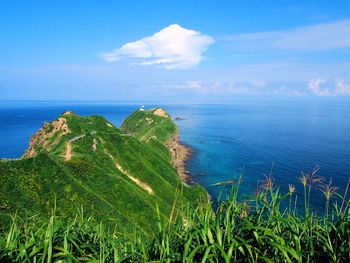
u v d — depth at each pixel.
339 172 105.50
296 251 7.34
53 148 101.81
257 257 7.15
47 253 7.50
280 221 8.10
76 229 9.20
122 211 70.75
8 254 7.61
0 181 60.91
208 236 7.36
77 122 118.44
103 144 103.00
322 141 192.38
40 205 59.53
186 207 9.01
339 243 7.71
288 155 144.12
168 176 105.31
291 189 8.50
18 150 183.50
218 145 180.00
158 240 8.23
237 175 110.44
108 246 8.84
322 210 41.91
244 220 7.82
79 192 65.50
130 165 98.56
